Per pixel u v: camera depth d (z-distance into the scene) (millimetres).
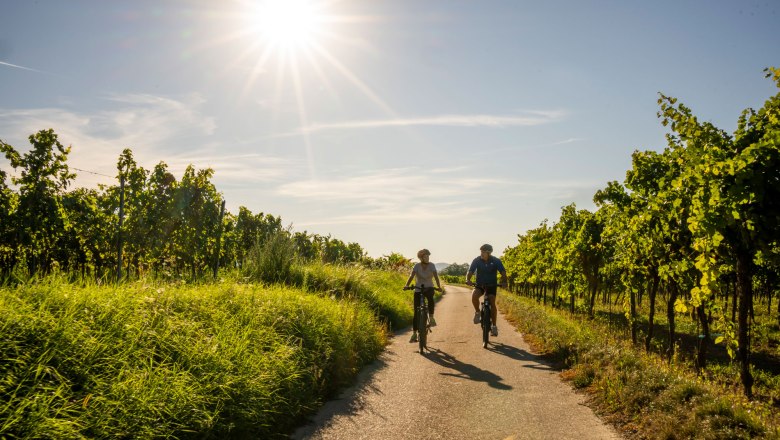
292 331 6660
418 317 9750
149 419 3512
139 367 4074
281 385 5172
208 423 3811
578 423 4949
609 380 6008
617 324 17812
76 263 10812
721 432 4027
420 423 5000
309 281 12461
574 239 19625
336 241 31281
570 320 14336
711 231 6629
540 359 8492
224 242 15094
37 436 2918
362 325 8766
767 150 6191
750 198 6258
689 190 8961
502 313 17688
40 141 10000
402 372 7449
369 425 4934
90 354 3795
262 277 12031
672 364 7859
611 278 18734
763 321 18391
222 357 4816
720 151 7227
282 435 4543
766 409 5664
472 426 4898
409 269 31984
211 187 14188
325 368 6371
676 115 9438
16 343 3508
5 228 9500
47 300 4207
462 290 44906
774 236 6281
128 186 12578
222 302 6727
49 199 10008
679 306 8281
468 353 9164
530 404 5652
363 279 13922
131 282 6148
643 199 11703
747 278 6758
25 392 3223
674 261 9820
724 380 8883
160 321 4914
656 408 4953
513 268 39312
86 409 3285
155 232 12633
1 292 4066
